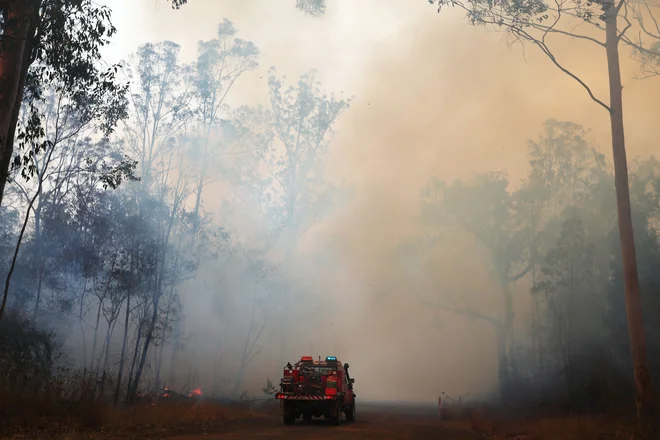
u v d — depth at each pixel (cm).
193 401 2784
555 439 1848
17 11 1634
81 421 1661
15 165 1692
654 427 1622
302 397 2142
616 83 1959
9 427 1443
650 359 3328
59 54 1842
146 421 1886
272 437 1532
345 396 2336
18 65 1628
